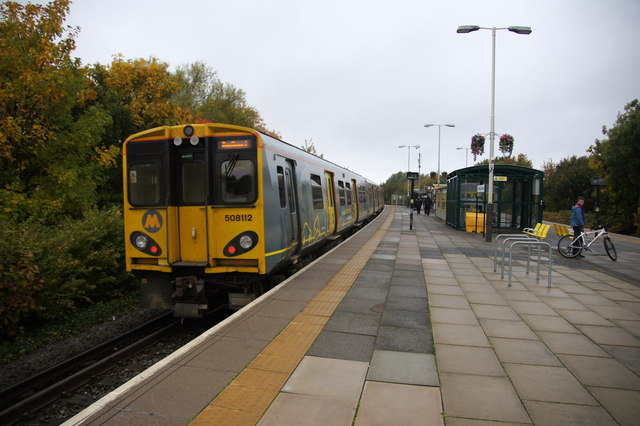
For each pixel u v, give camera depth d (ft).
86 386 16.61
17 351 20.65
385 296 23.59
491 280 28.76
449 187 80.38
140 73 64.64
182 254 22.48
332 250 42.96
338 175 50.57
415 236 59.31
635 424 10.53
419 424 10.35
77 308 26.40
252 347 15.48
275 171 23.72
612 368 14.14
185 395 11.72
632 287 27.09
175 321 24.77
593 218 82.48
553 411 11.14
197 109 93.50
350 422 10.41
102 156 38.29
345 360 14.43
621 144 67.82
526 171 61.72
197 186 22.35
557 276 30.81
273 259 22.74
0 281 20.80
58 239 26.00
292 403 11.36
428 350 15.55
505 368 14.01
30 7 34.42
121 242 30.86
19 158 34.45
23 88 32.45
